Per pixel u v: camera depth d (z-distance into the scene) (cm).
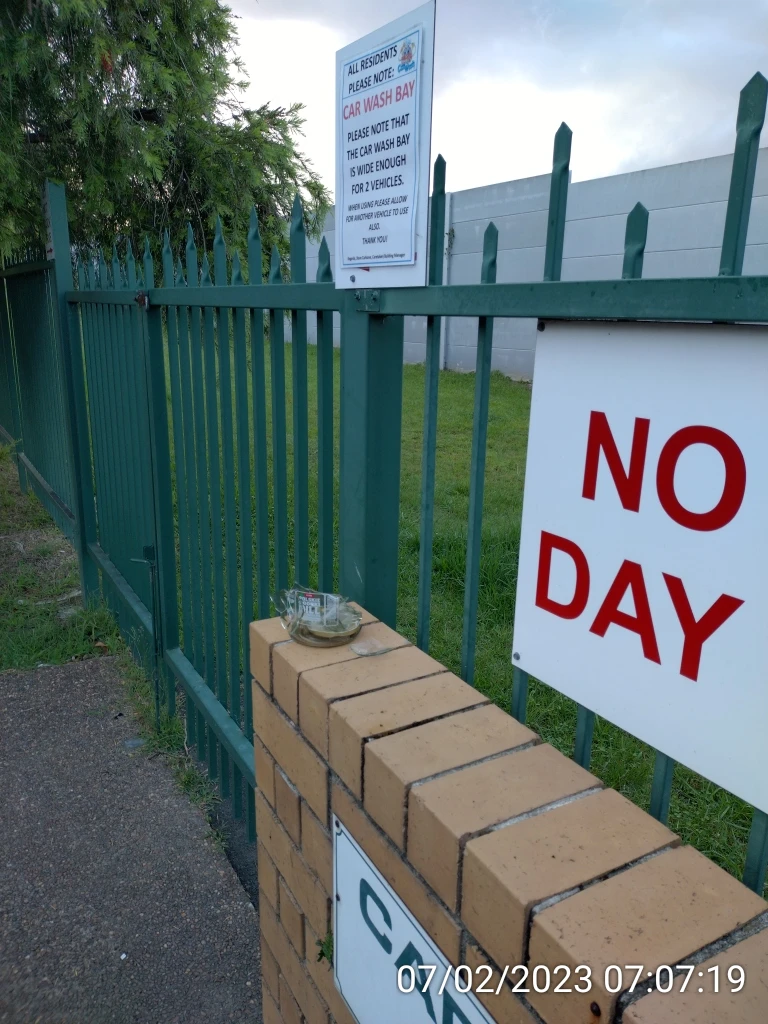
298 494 208
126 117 582
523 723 133
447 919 110
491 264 124
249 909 245
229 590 257
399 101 138
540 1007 92
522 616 128
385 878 126
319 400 189
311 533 488
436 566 452
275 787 171
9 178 536
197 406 264
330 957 155
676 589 100
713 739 99
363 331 162
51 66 534
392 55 138
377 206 150
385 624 173
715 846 241
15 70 517
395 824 120
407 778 117
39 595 472
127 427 347
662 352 97
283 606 195
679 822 252
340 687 142
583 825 107
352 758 130
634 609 107
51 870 259
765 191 863
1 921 239
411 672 148
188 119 659
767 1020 80
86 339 404
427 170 135
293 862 167
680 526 99
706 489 95
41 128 597
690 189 993
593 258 1148
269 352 213
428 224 137
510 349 1287
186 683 302
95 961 227
